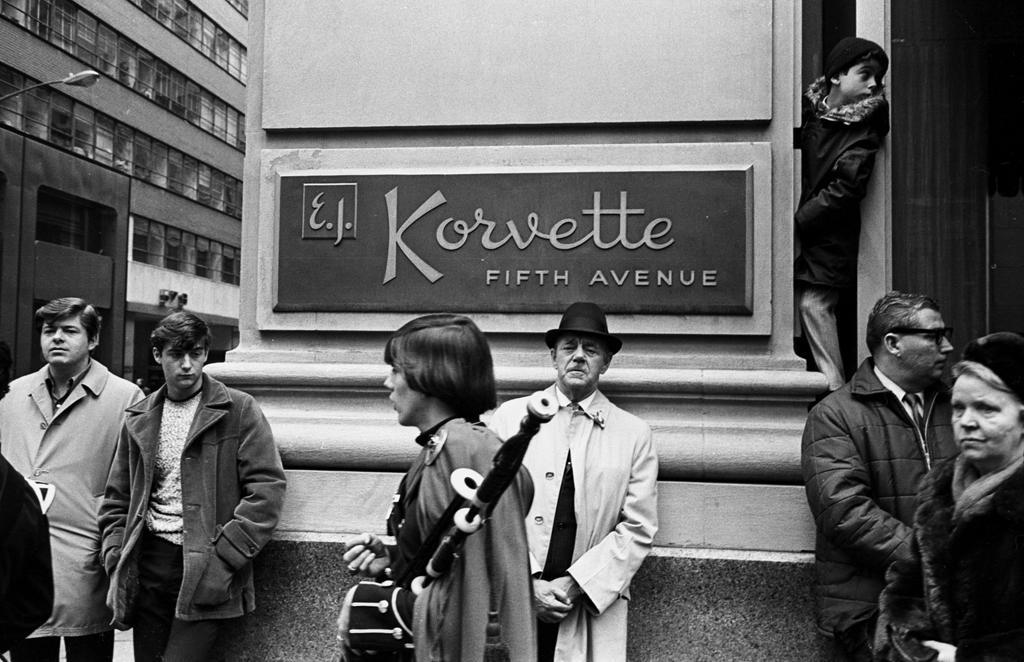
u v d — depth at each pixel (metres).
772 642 3.75
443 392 2.37
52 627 4.02
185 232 41.59
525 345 4.21
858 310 4.13
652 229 4.12
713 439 3.93
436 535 2.20
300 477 4.14
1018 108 4.65
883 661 2.38
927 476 2.43
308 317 4.33
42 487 3.26
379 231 4.29
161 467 3.80
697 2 4.18
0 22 28.31
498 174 4.23
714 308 4.07
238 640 4.03
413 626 2.17
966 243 4.60
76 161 31.36
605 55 4.21
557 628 3.51
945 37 4.68
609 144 4.21
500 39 4.28
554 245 4.17
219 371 4.32
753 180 4.09
